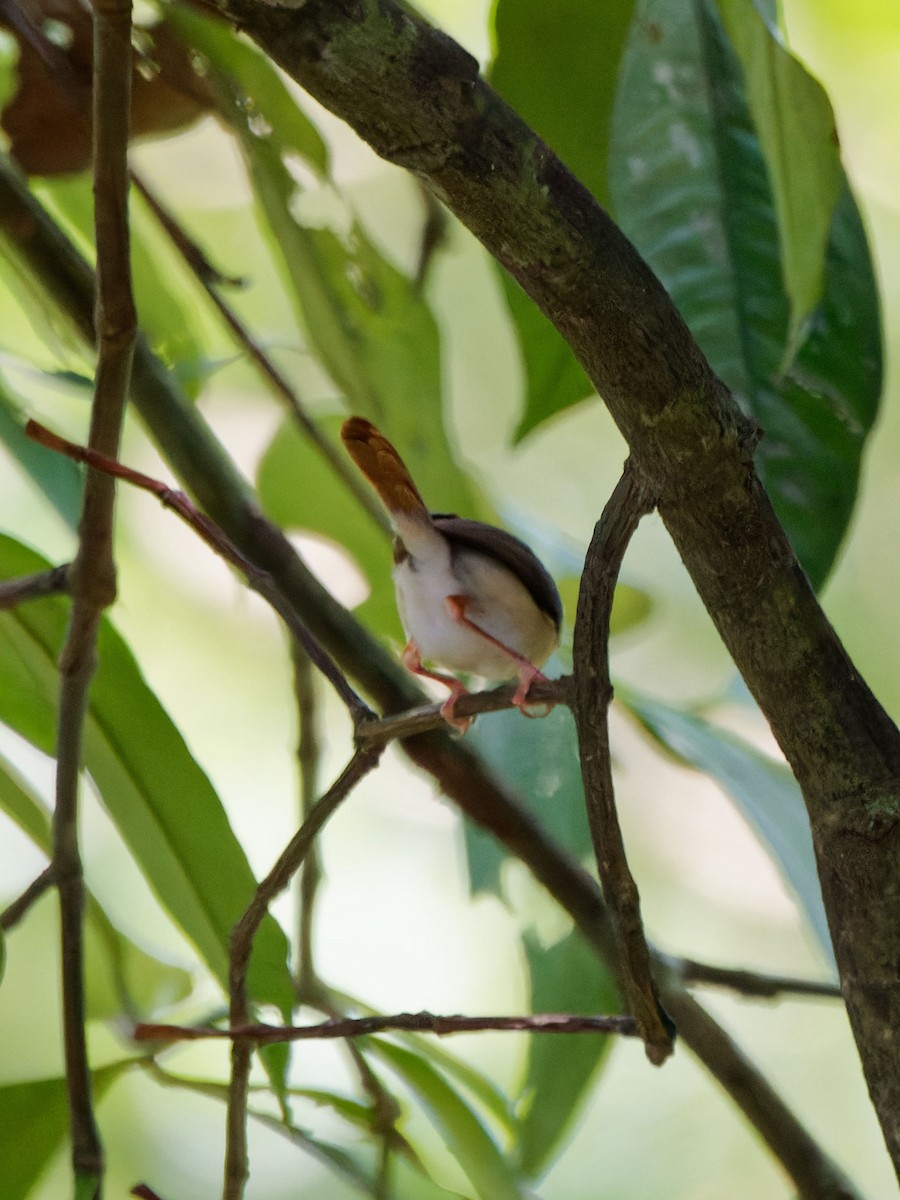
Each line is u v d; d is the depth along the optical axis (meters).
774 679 1.82
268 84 1.94
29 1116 1.90
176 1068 2.06
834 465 1.91
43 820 1.92
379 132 1.79
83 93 1.95
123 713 1.89
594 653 1.82
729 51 1.92
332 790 1.86
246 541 1.93
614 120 1.91
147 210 2.01
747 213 1.93
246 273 2.12
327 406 2.01
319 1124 2.04
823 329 1.91
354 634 1.94
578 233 1.80
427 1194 1.91
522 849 1.93
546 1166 1.93
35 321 1.97
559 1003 1.96
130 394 1.93
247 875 1.90
